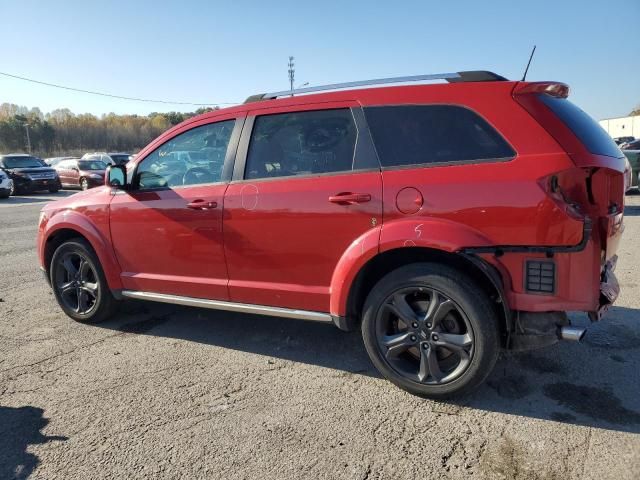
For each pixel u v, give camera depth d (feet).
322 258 11.07
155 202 13.21
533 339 9.55
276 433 9.38
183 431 9.53
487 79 10.01
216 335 14.30
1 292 19.29
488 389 10.77
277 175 11.69
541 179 9.04
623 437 8.89
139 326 15.17
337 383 11.28
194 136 13.06
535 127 9.35
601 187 9.29
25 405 10.63
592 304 9.12
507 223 9.25
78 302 15.42
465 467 8.25
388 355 10.65
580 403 10.08
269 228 11.55
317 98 11.48
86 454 8.93
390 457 8.57
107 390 11.19
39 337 14.44
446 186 9.73
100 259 14.33
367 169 10.60
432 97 10.25
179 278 13.17
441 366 10.36
